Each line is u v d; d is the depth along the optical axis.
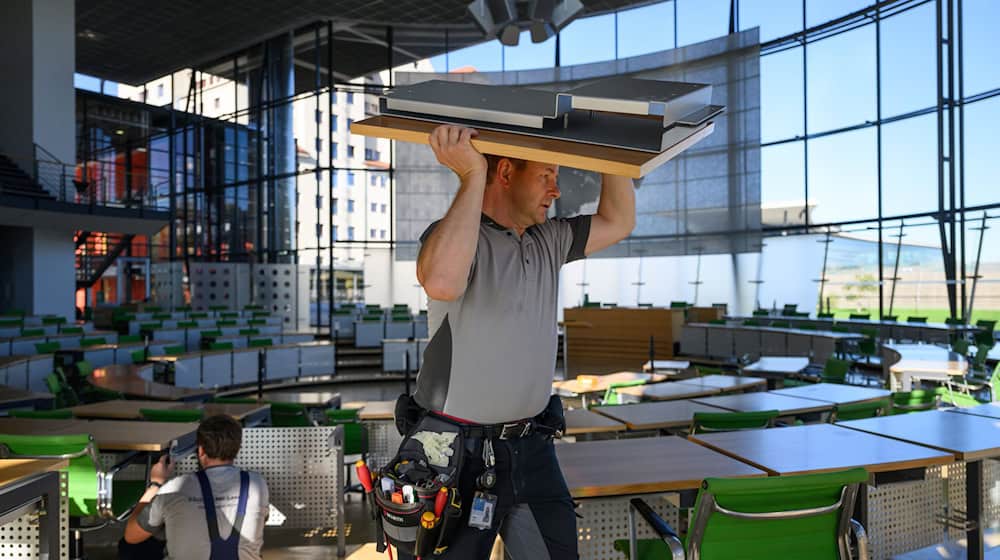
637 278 17.86
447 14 15.84
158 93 20.47
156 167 19.14
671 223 15.46
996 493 2.84
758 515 1.58
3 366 7.36
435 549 1.10
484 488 1.10
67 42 13.90
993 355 9.99
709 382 5.43
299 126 16.73
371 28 16.92
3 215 12.22
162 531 2.17
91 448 2.82
